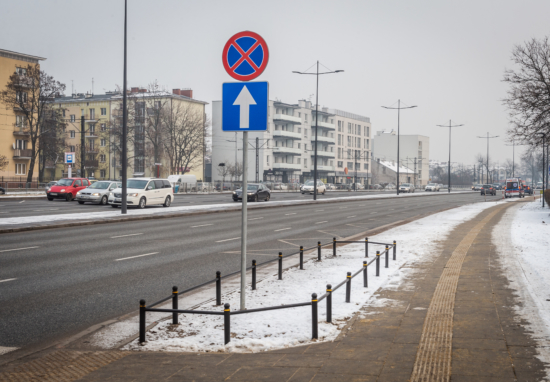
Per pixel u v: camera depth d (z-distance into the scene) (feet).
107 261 40.86
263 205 120.47
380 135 529.04
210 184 236.84
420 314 22.34
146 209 101.24
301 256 36.40
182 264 39.83
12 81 202.49
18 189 183.11
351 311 23.25
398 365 15.94
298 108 365.61
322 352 17.38
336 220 86.33
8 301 27.17
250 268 38.37
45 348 19.19
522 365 15.87
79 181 132.46
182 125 244.42
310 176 376.27
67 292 29.48
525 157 132.87
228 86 22.76
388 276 32.09
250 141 337.31
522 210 113.70
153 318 23.66
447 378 14.80
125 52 86.38
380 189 376.89
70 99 322.75
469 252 42.86
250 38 22.77
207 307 24.98
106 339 20.18
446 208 125.90
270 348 18.07
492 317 21.72
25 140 230.07
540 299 25.17
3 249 46.88
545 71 96.84
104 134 272.10
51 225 66.59
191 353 17.63
